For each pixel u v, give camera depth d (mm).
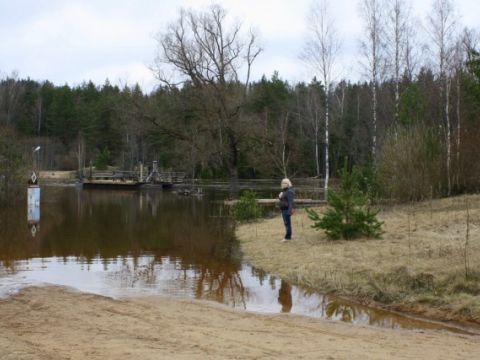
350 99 69312
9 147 27000
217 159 39625
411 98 31359
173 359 5492
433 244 11539
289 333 6871
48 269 11086
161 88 40312
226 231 17516
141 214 23359
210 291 9406
